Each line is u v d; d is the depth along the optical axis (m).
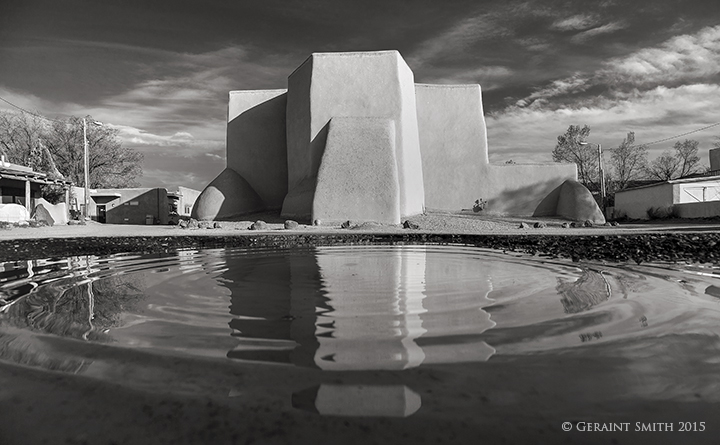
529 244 7.75
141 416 0.90
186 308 2.05
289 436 0.81
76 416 0.90
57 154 36.50
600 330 1.59
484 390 1.03
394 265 4.15
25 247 7.98
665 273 3.46
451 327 1.65
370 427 0.85
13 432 0.83
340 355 1.30
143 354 1.30
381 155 19.50
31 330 1.59
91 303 2.21
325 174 19.28
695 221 22.92
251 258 5.01
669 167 39.38
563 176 23.47
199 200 24.30
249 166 25.06
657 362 1.23
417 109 23.66
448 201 23.48
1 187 23.09
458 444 0.78
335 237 11.21
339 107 20.89
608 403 0.97
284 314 1.92
